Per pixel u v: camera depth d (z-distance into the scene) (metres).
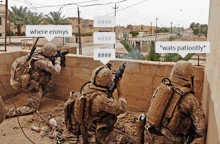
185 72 2.92
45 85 5.37
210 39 3.34
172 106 2.85
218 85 2.31
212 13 3.23
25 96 6.12
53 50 5.09
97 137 3.44
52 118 4.60
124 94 5.07
